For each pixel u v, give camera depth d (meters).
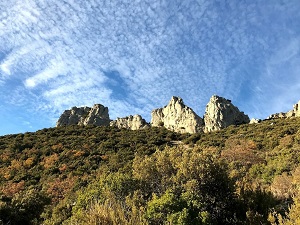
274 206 12.48
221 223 12.77
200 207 11.84
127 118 78.88
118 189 15.69
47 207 24.20
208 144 49.16
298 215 9.13
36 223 20.48
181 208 11.25
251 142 44.97
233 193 13.81
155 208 11.16
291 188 14.39
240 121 68.00
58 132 61.19
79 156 43.69
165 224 10.54
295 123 54.50
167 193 11.79
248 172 25.84
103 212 8.22
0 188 32.34
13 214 19.67
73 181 32.88
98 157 43.31
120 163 37.69
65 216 19.80
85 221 8.38
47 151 45.88
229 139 50.72
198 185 13.88
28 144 50.25
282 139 42.91
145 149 47.72
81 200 16.09
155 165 17.52
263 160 32.22
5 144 50.03
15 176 36.41
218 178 14.20
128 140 54.34
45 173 37.22
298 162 23.91
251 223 11.17
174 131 67.62
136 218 9.30
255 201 13.11
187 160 15.55
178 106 73.38
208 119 66.56
